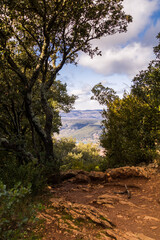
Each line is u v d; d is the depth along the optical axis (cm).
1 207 294
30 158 1003
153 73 881
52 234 362
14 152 1005
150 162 984
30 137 1617
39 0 993
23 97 1098
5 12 933
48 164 984
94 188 854
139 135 995
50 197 662
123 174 898
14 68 1028
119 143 1118
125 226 439
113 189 800
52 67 1329
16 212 409
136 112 1042
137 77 966
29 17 1061
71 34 1114
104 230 400
